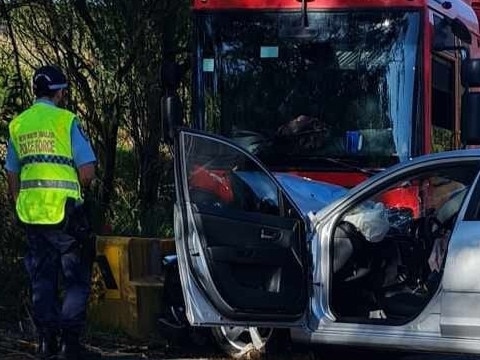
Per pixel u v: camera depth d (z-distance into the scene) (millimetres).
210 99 7387
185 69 7840
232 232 5062
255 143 7273
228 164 5219
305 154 7176
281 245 5180
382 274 5328
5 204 6898
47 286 5383
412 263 5301
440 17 7418
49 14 8625
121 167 9234
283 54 7301
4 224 6820
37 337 5891
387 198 5461
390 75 7094
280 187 5387
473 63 6691
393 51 7098
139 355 6000
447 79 7477
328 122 7176
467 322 4727
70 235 5336
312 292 5246
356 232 5336
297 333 5277
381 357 6062
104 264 6410
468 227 4812
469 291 4727
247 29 7379
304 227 5305
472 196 4887
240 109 7332
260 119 7301
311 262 5266
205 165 5121
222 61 7391
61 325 5379
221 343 5984
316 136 7184
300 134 7211
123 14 8805
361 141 7098
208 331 5984
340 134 7145
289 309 5137
